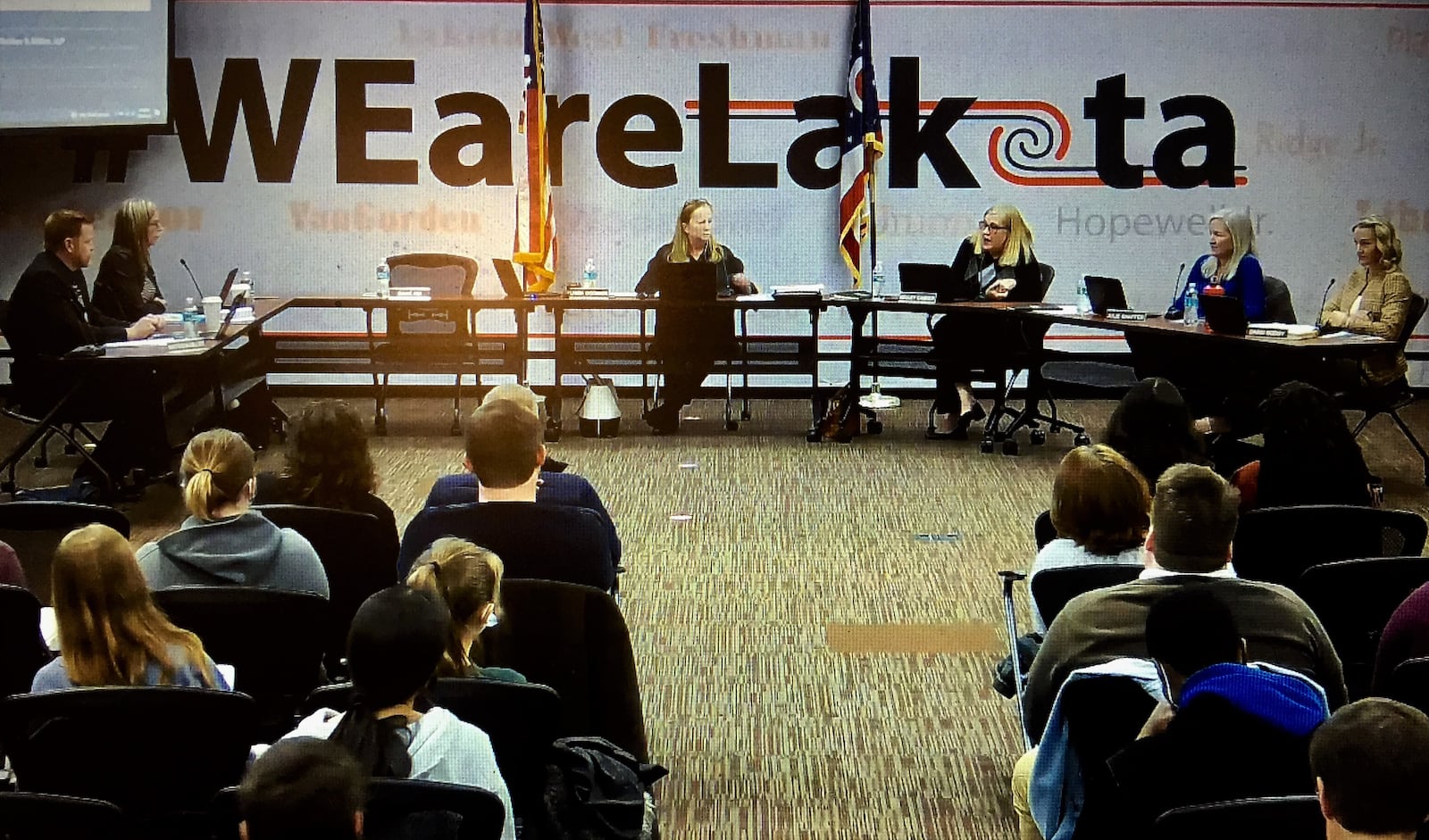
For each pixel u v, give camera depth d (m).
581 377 9.67
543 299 8.11
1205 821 1.95
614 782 2.61
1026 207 9.38
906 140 9.34
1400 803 1.70
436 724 2.18
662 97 9.36
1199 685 2.18
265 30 9.23
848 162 9.36
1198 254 9.39
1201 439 4.17
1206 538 2.67
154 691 2.41
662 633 5.03
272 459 7.82
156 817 2.49
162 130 8.89
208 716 2.44
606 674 3.01
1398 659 2.84
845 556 5.94
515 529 3.27
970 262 8.30
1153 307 9.44
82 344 6.65
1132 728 2.41
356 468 3.88
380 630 2.12
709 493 6.99
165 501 6.81
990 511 6.64
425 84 9.30
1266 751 2.14
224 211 9.34
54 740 2.43
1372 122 9.25
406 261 8.45
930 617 5.20
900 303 7.84
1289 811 1.93
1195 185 9.32
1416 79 9.21
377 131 9.32
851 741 4.14
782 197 9.44
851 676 4.63
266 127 9.28
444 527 3.28
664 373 8.25
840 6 9.26
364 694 2.13
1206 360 7.21
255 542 3.29
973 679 4.60
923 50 9.25
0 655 3.03
